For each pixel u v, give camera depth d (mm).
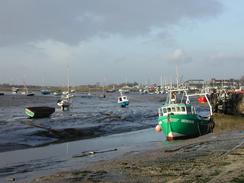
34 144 37844
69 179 18422
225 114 57562
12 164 26578
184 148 27016
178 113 39156
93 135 46406
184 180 15742
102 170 20156
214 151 24172
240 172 16109
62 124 55531
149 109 102062
